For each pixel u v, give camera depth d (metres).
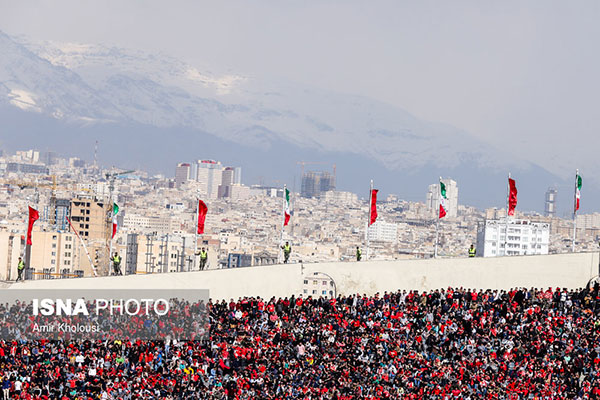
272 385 157.88
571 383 160.62
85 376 158.25
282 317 181.25
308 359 166.25
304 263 197.62
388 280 198.88
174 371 161.12
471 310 182.62
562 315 180.38
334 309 183.62
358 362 165.38
